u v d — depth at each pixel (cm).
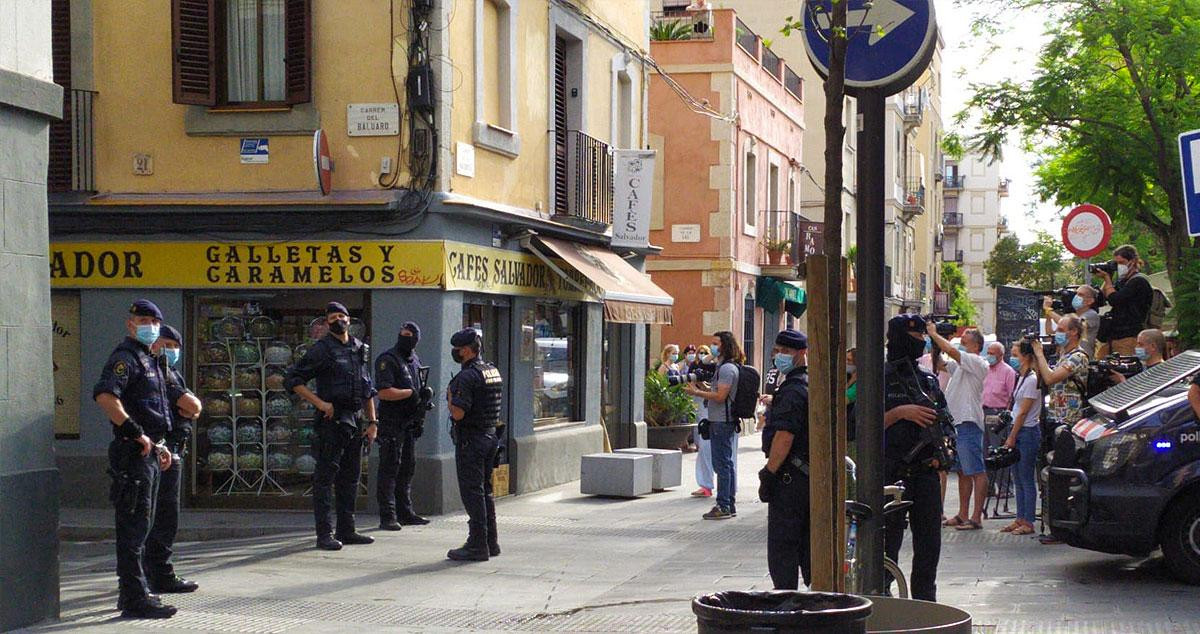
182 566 1134
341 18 1472
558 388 1916
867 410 598
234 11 1505
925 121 6769
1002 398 1431
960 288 8294
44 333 891
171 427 948
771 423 781
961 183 12300
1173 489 972
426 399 1382
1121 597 937
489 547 1202
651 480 1728
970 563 1105
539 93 1797
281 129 1477
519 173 1723
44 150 900
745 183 3244
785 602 412
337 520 1266
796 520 786
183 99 1466
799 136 3900
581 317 1995
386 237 1470
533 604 977
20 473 857
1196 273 1816
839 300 563
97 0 1495
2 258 855
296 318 1520
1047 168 2492
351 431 1241
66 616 903
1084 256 1425
